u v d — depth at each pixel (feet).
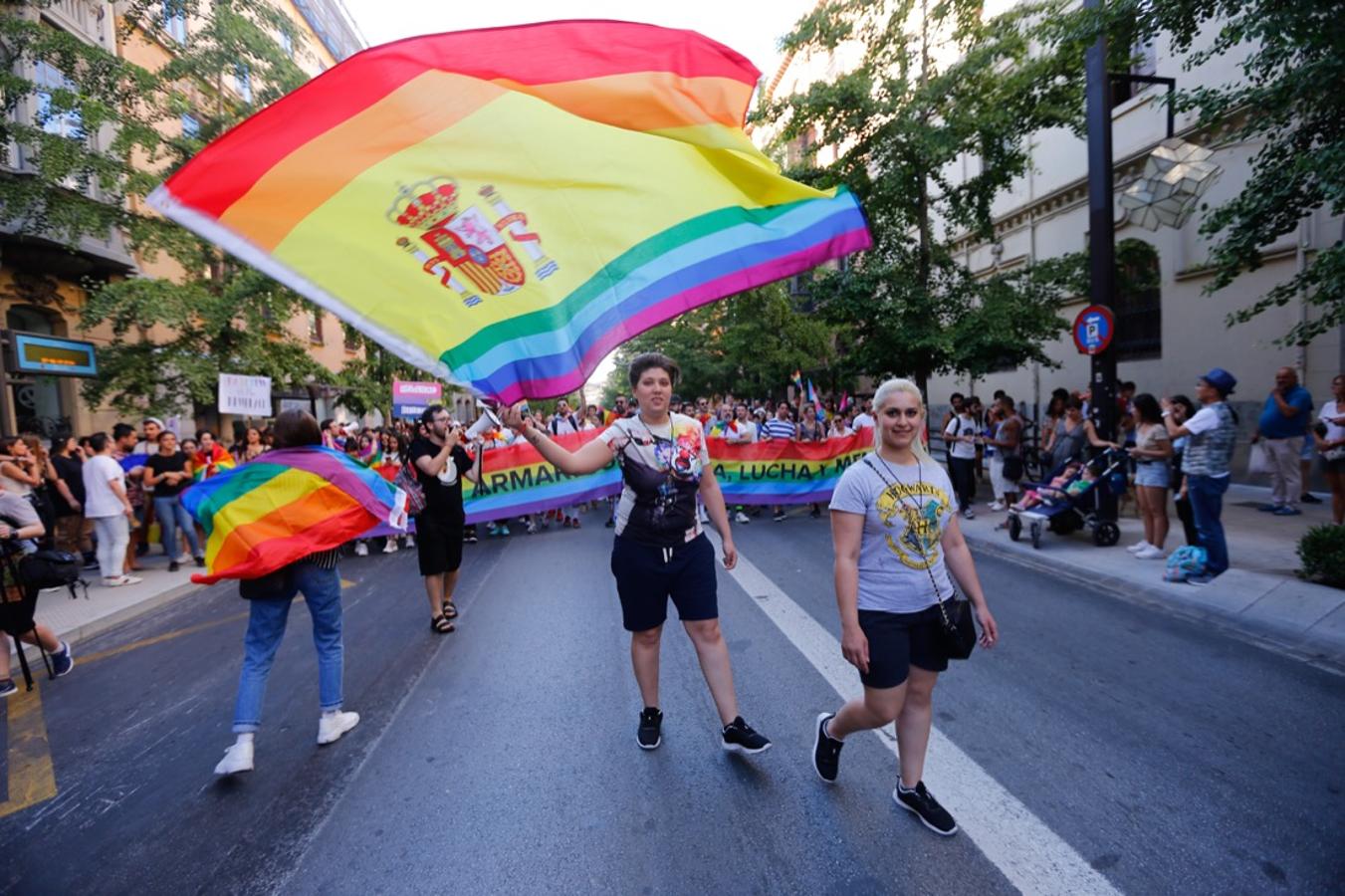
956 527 9.39
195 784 11.46
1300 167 16.22
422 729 12.94
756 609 19.27
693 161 8.86
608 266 8.40
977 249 56.44
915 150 36.14
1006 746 11.32
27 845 10.05
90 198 36.17
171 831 10.16
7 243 39.11
